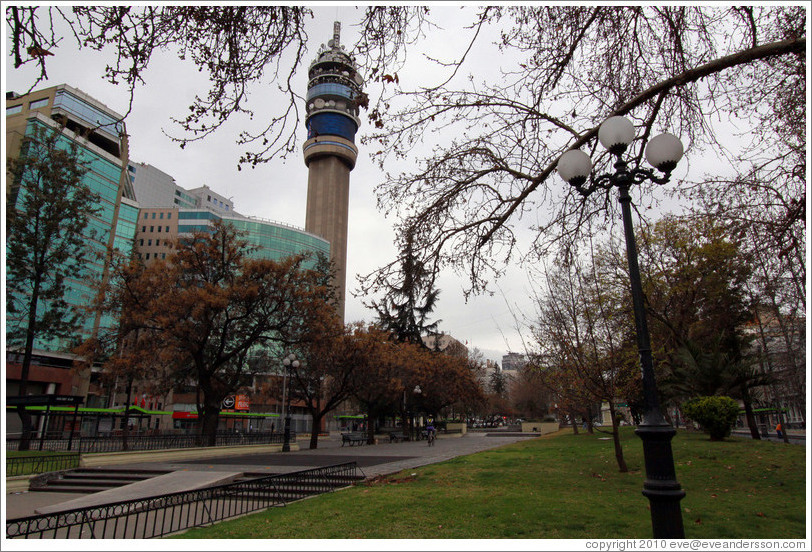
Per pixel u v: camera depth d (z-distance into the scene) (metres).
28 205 28.50
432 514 8.72
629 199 5.83
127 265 27.20
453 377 48.59
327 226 124.81
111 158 60.94
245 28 6.37
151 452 21.12
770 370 25.53
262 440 29.36
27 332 28.33
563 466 15.20
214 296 25.62
